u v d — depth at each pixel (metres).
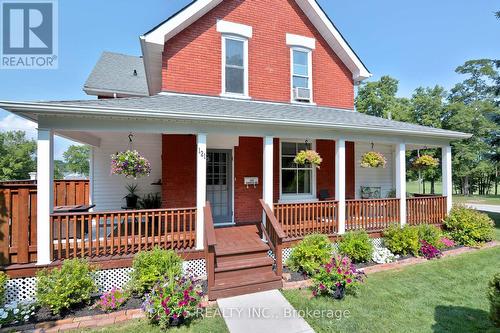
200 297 4.30
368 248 6.32
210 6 7.79
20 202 4.73
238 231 7.00
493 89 16.47
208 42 7.82
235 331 3.80
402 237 6.90
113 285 5.09
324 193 9.09
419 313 4.27
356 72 9.84
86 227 6.66
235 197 8.01
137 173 5.64
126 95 11.56
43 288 4.21
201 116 5.41
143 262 4.82
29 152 34.47
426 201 8.44
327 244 5.93
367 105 33.59
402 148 8.06
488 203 20.83
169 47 7.44
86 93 11.48
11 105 4.41
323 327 3.88
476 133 25.67
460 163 26.61
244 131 6.24
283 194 8.72
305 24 9.21
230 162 8.06
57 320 4.05
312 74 9.26
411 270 6.03
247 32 8.27
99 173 8.95
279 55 8.76
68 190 9.09
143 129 5.45
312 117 7.08
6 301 4.50
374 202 7.57
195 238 5.78
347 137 7.30
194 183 7.59
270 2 8.66
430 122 27.38
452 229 8.44
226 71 8.12
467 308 4.43
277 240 5.29
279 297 4.78
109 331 3.82
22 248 4.70
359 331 3.80
